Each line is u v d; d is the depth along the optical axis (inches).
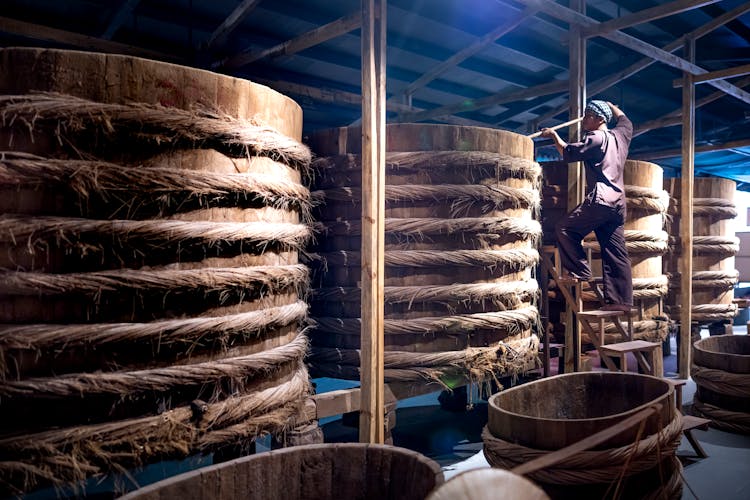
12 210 121.6
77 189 122.0
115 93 126.3
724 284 332.8
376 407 165.3
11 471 116.9
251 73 318.3
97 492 159.6
